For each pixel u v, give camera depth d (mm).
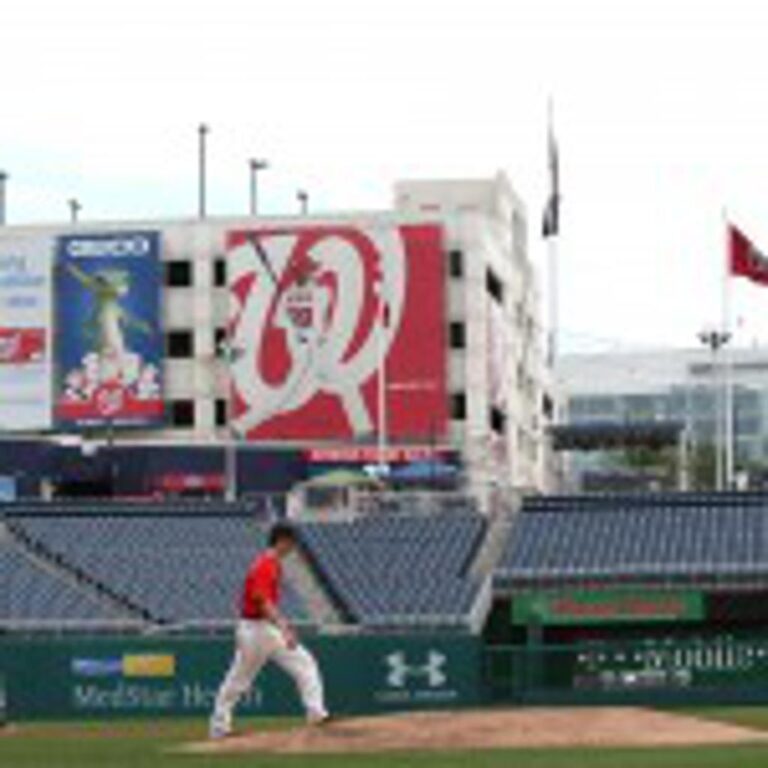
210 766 32719
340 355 173625
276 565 40219
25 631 85938
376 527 99938
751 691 74062
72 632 86062
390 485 148625
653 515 98688
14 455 150500
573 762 31328
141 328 177375
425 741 36938
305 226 176625
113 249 177750
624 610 91438
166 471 157500
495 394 177750
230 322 175625
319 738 37531
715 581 90812
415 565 95188
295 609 90312
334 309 174000
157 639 75750
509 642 92688
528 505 100750
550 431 140250
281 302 174875
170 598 91562
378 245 173750
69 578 93750
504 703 75625
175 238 178750
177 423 178375
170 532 100438
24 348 177750
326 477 131000
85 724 57062
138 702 75750
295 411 174000
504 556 94438
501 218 192250
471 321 173875
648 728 38312
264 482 162875
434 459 165375
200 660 75625
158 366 177250
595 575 91562
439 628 85438
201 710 75438
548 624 91625
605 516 98688
